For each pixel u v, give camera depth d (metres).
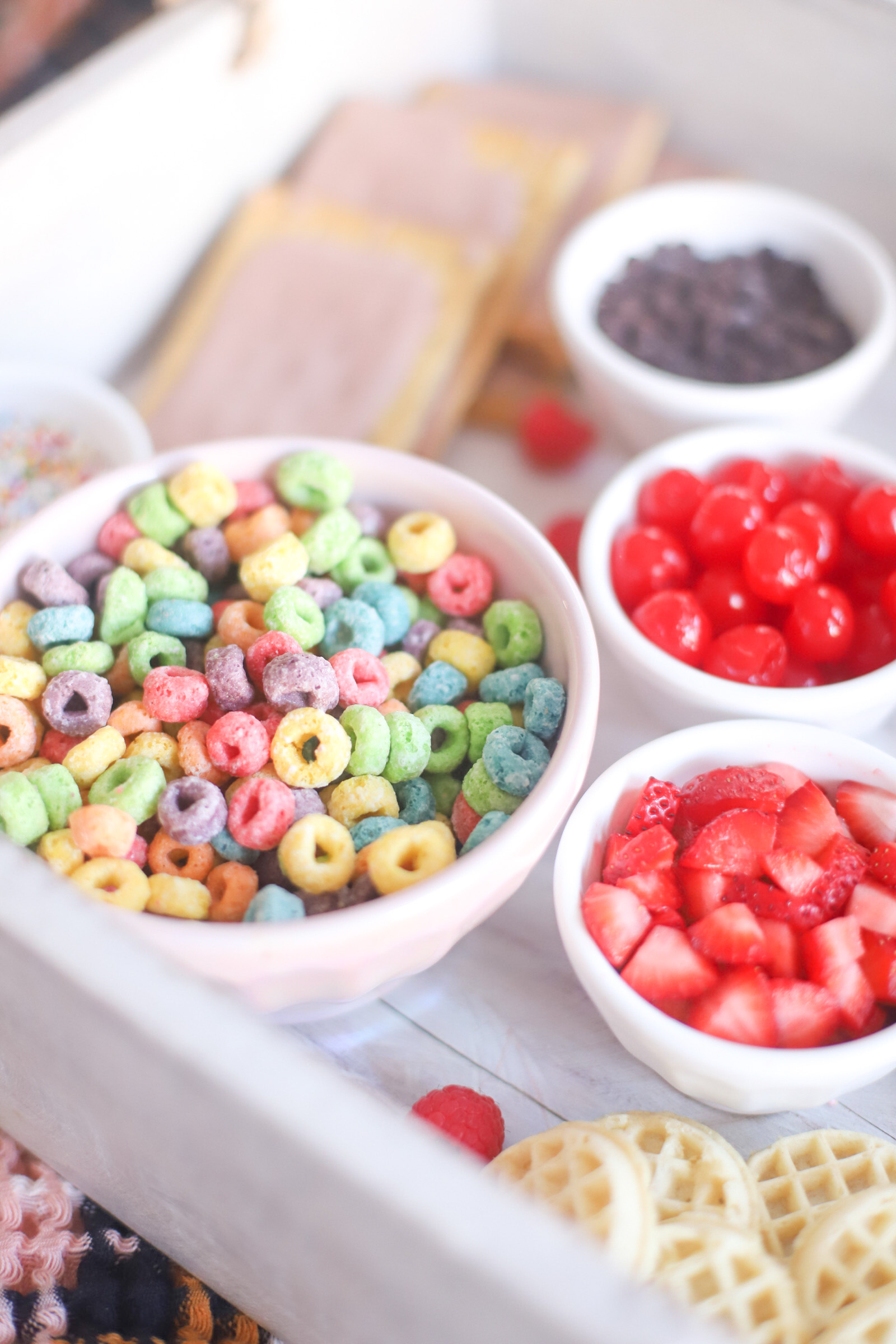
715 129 0.57
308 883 0.35
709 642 0.41
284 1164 0.29
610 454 0.52
